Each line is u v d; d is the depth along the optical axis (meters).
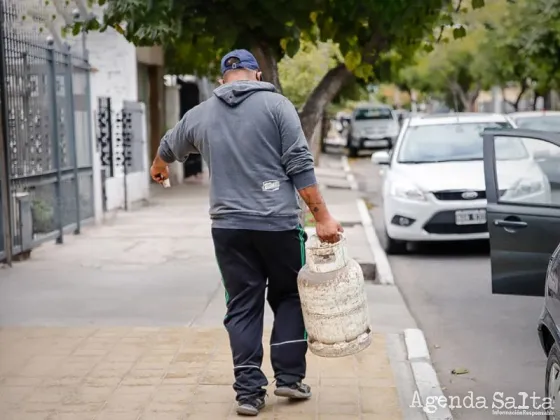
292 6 9.62
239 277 6.18
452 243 14.57
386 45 10.98
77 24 10.57
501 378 7.53
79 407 6.39
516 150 13.60
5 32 12.08
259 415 6.19
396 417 6.16
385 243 14.12
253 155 5.98
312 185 5.91
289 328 6.30
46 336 8.34
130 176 19.95
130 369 7.26
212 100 6.18
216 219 6.13
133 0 9.12
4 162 11.92
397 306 9.99
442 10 11.07
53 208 14.22
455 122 15.14
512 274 8.12
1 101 11.81
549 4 21.00
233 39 9.78
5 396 6.65
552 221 7.88
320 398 6.54
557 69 26.58
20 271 11.86
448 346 8.56
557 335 5.46
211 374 7.08
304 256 6.18
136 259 12.81
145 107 23.30
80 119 16.16
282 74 21.45
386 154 15.13
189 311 9.45
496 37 27.47
